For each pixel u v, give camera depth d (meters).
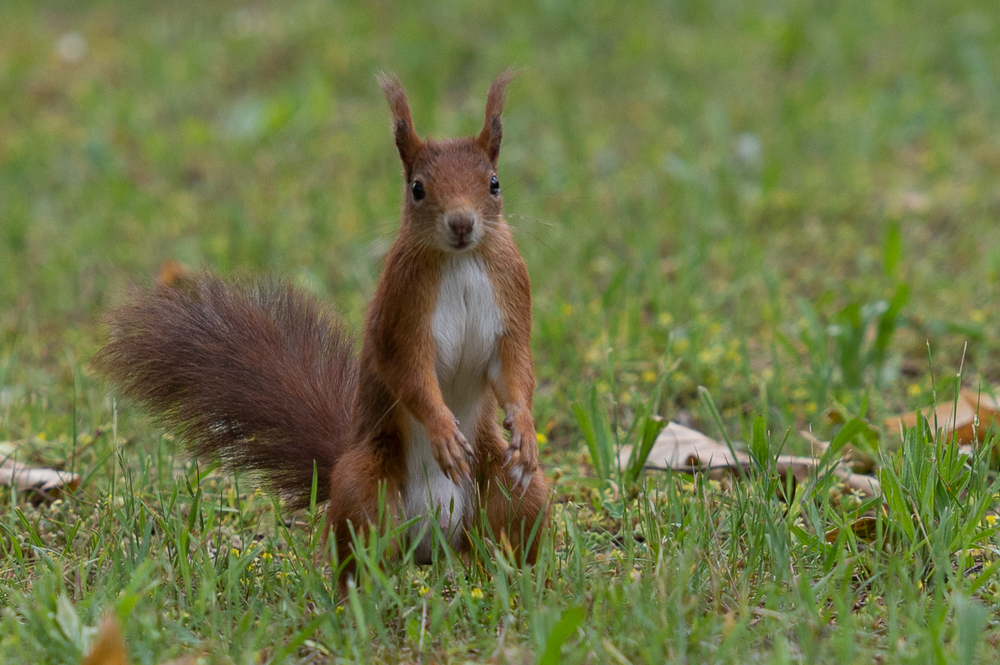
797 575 6.80
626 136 19.02
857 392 10.52
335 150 18.64
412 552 6.95
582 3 24.00
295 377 8.35
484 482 7.68
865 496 8.55
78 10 26.41
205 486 9.22
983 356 11.11
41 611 6.09
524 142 18.42
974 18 22.48
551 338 11.70
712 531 7.29
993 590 6.74
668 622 6.04
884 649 6.11
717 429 10.27
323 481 8.04
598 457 8.88
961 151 17.52
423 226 7.16
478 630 6.34
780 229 15.17
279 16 24.61
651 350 11.55
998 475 7.82
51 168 18.36
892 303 10.66
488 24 23.58
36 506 9.03
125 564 7.08
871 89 20.02
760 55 21.98
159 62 22.30
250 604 6.71
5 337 12.62
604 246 14.94
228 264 14.17
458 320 7.32
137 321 8.64
